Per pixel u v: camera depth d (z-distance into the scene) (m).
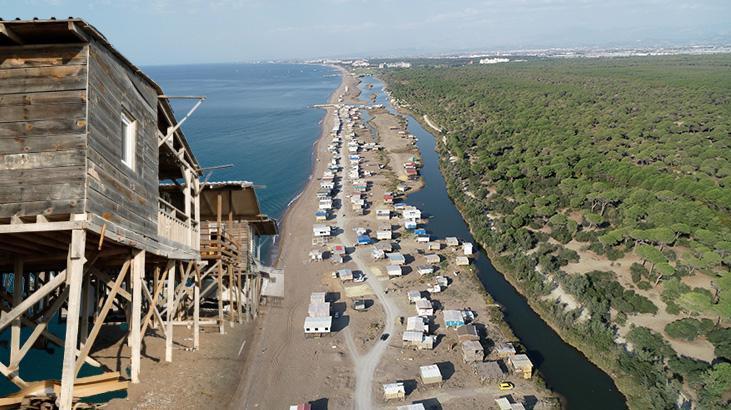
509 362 39.22
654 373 36.59
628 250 56.38
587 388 37.47
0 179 12.11
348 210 75.94
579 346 42.22
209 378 27.17
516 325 46.22
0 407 12.18
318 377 36.78
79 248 12.12
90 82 12.76
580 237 59.88
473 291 51.59
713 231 54.38
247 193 30.66
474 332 42.38
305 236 65.69
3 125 12.25
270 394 33.94
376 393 35.50
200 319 33.22
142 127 16.64
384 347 41.25
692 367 36.19
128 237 14.84
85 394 15.38
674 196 64.00
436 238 66.31
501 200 74.44
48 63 12.48
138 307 16.50
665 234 52.78
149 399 21.06
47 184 12.20
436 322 45.41
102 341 25.08
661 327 43.00
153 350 25.70
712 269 49.78
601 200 66.50
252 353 37.44
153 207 17.47
